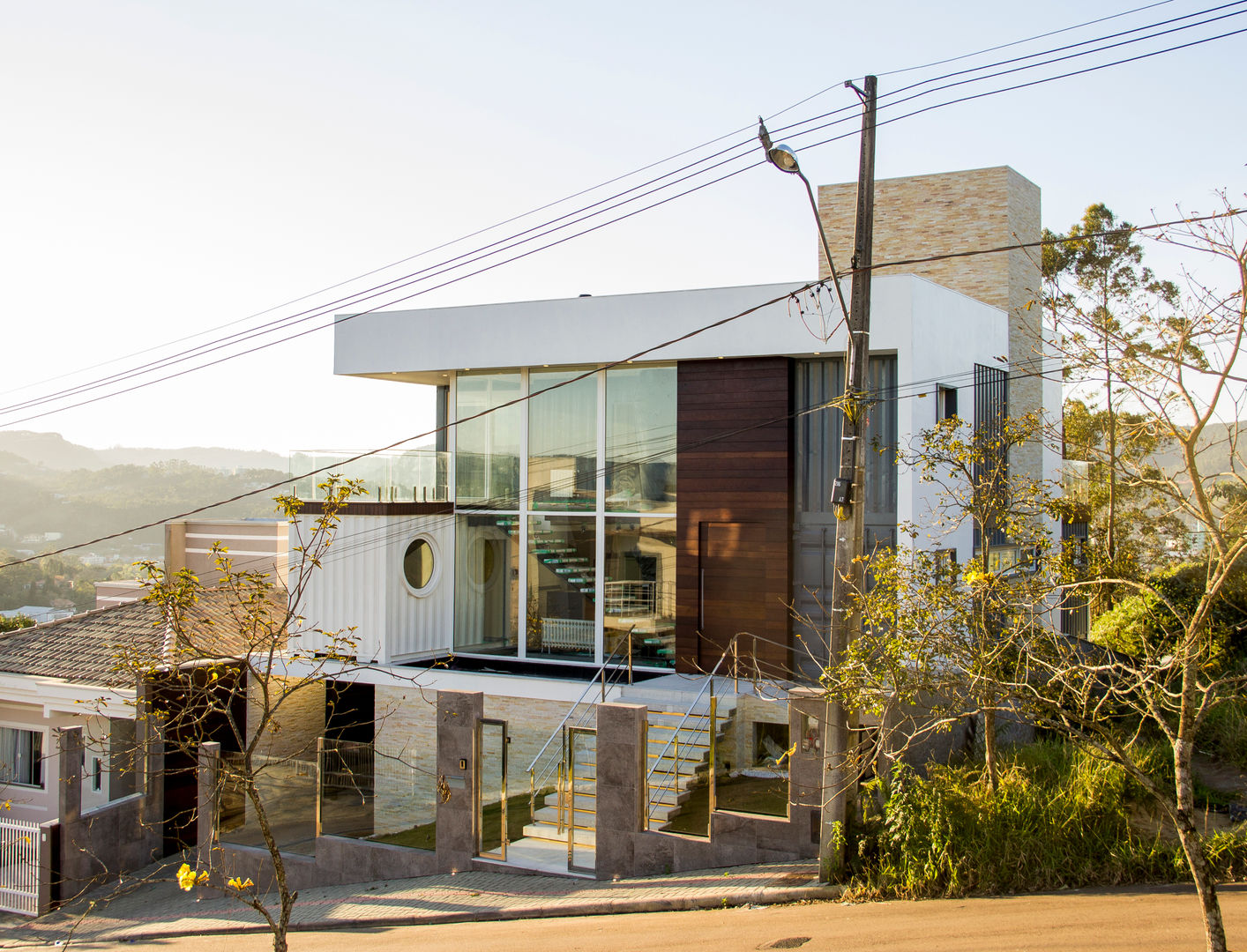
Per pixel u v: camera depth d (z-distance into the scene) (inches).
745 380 698.8
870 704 383.9
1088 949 304.7
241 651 756.6
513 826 571.2
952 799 408.2
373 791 576.7
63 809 606.2
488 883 496.7
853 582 417.4
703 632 701.9
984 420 789.2
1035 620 435.2
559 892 467.5
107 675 727.1
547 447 780.0
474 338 775.7
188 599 389.4
